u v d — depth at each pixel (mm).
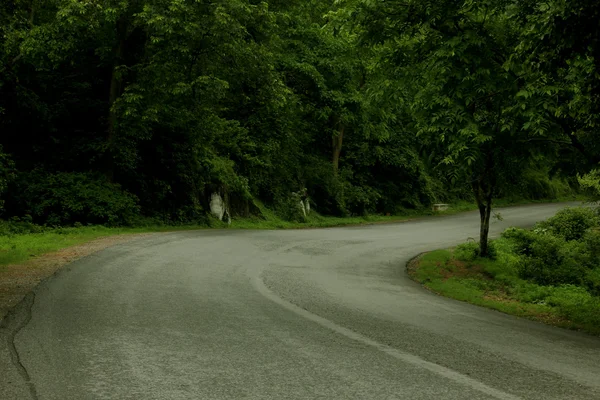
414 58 11852
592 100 8250
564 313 9336
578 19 6617
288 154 34469
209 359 5102
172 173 25422
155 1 20078
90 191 21250
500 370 5051
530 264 16672
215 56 22344
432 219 37062
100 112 24156
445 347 5895
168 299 8125
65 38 20250
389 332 6535
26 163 22125
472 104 10523
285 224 29594
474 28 10812
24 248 13648
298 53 32656
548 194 55062
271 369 4840
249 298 8531
